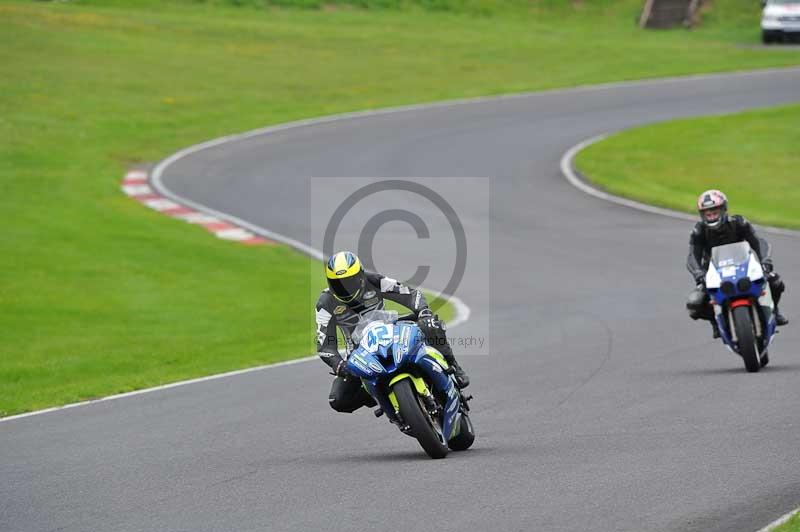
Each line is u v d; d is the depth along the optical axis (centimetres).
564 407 3450
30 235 7862
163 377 4544
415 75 16175
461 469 2652
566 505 2284
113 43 16775
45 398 4194
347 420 3425
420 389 2816
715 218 3922
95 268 7112
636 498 2314
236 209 9212
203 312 6222
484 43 18712
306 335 5638
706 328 4962
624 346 4634
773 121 12562
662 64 17038
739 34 19725
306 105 14150
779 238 7656
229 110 13725
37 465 2977
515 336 5125
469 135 12206
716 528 2105
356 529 2189
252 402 3828
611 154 11181
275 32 18688
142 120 12962
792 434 2825
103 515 2412
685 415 3172
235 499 2483
